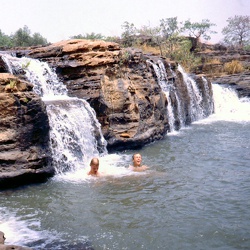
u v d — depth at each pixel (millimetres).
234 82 31875
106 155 13977
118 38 36625
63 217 7895
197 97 25203
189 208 8227
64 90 15016
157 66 19953
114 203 8641
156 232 7082
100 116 14805
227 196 8945
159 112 17734
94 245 6590
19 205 8633
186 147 15000
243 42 54219
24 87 10727
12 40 36594
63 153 11695
